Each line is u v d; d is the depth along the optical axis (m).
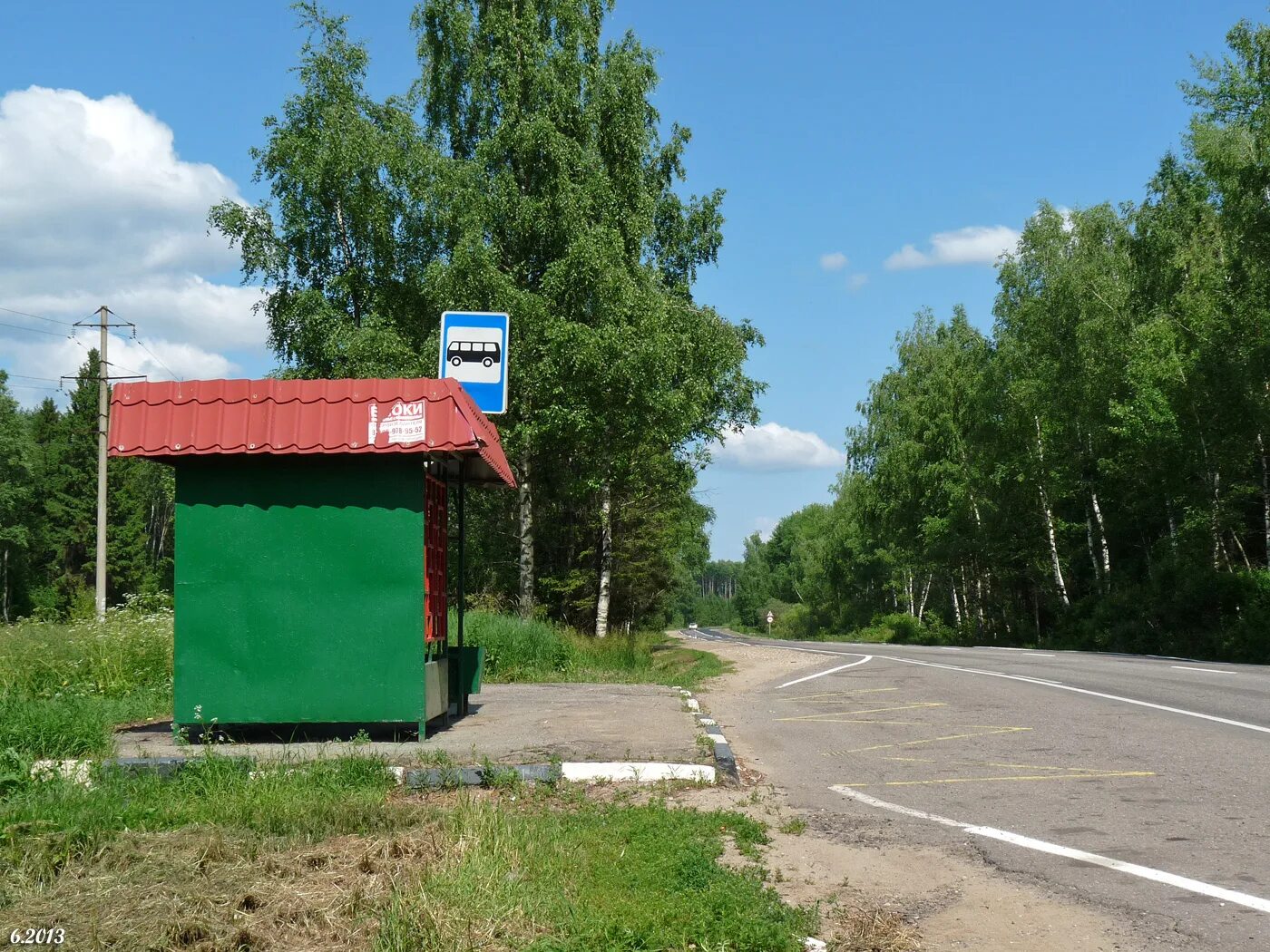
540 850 5.56
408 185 27.86
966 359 52.44
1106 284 40.78
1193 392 32.00
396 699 8.94
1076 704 13.12
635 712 11.49
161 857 5.30
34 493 72.94
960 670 19.70
